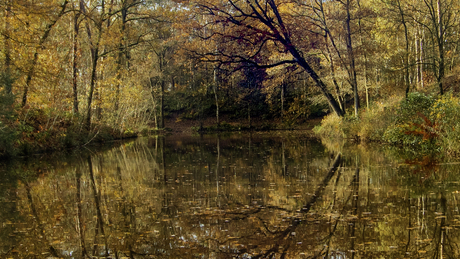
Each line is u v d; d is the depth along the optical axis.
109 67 26.02
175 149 19.31
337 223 5.31
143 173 10.95
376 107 21.48
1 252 4.53
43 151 18.05
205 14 16.81
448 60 23.44
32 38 17.05
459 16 24.41
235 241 4.73
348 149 15.64
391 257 4.03
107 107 25.78
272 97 43.88
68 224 5.71
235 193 7.64
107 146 22.09
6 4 14.87
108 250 4.56
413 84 24.27
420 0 21.66
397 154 12.92
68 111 22.95
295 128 40.62
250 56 18.08
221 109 46.28
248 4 16.61
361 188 7.66
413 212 5.68
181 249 4.53
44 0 16.66
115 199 7.43
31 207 6.93
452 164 10.16
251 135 31.22
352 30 21.89
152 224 5.59
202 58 18.27
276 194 7.43
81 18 23.34
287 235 4.89
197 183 8.92
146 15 25.42
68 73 22.67
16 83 17.19
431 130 13.68
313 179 8.99
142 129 35.12
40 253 4.49
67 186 9.12
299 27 18.08
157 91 41.47
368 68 20.80
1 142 14.95
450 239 4.51
